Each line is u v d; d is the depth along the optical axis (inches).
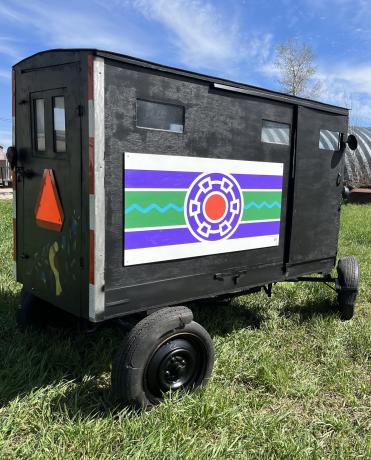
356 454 121.7
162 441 116.7
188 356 138.9
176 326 131.2
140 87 127.1
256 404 139.9
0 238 322.0
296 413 139.1
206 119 145.8
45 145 139.6
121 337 173.6
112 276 129.1
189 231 146.5
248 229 166.7
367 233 433.7
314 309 222.2
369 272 284.5
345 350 183.2
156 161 134.0
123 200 128.0
